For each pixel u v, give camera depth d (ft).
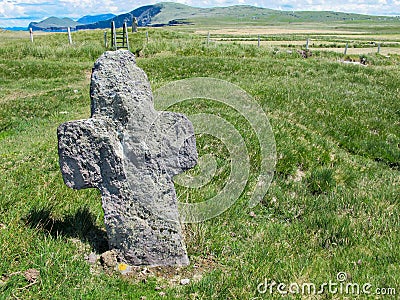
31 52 78.74
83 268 13.26
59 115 41.37
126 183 13.82
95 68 13.96
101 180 13.79
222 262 14.74
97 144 13.47
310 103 41.78
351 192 21.43
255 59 76.64
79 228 15.30
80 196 18.47
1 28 194.29
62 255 13.43
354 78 60.44
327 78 59.62
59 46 86.38
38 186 19.34
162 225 14.15
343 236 16.63
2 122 38.42
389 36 266.57
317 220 17.98
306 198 20.59
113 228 13.98
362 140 32.63
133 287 12.92
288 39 175.01
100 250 14.87
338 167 25.52
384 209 19.62
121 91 13.67
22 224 14.88
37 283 12.24
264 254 15.05
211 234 16.19
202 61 70.38
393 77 62.90
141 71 14.08
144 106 13.79
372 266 14.62
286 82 53.67
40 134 33.27
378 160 30.14
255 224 18.08
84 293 12.17
